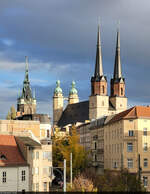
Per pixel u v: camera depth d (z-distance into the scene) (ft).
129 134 389.80
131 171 383.24
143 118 389.19
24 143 317.63
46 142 441.68
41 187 337.93
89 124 574.56
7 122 441.68
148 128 390.83
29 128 451.12
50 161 361.71
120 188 257.14
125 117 392.47
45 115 510.17
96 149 516.73
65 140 474.49
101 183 272.10
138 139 385.91
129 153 387.96
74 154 431.84
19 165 305.32
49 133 504.02
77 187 259.19
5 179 293.84
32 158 320.91
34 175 324.80
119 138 406.62
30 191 312.09
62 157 445.78
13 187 298.76
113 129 435.12
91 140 553.23
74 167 422.41
